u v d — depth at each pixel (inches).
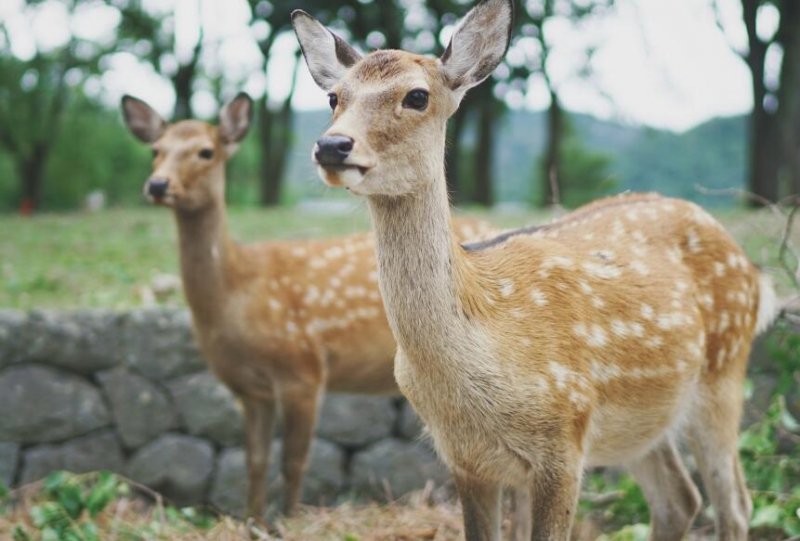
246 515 215.8
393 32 834.2
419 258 118.2
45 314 248.8
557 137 867.4
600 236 145.1
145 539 186.9
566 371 125.3
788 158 636.7
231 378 215.9
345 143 107.7
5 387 245.4
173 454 250.2
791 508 171.9
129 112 239.3
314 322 216.7
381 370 224.4
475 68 122.7
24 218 525.0
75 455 247.1
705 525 203.2
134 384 250.5
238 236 415.2
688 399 148.4
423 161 115.8
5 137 975.0
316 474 250.2
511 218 473.1
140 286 306.8
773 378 213.3
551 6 826.8
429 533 178.2
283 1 795.4
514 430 121.9
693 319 143.7
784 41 667.4
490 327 122.0
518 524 153.6
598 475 218.1
